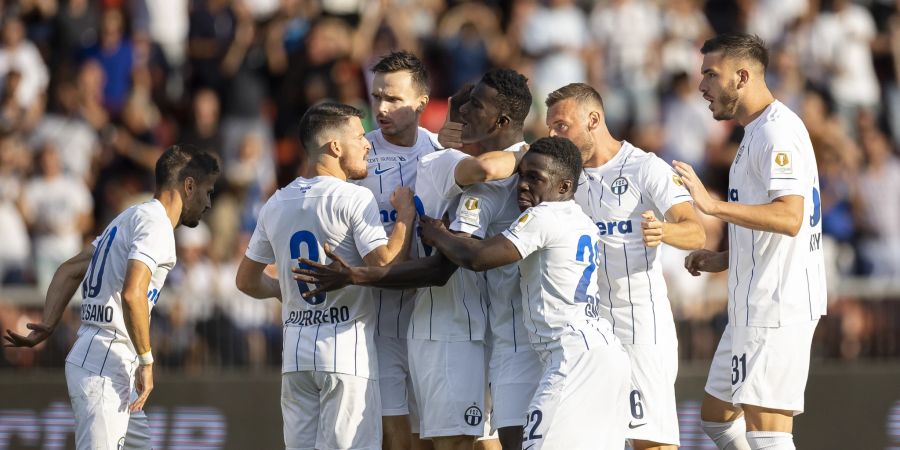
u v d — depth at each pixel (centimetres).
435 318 2161
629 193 2195
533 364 2144
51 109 4619
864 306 3412
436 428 2150
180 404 3216
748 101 2217
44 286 4075
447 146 2211
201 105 4497
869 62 4934
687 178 2038
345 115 2161
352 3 4850
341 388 2108
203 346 3422
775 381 2188
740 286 2233
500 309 2166
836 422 3153
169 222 2233
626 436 2180
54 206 4225
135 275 2153
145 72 4719
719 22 5153
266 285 2281
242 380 3222
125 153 4541
